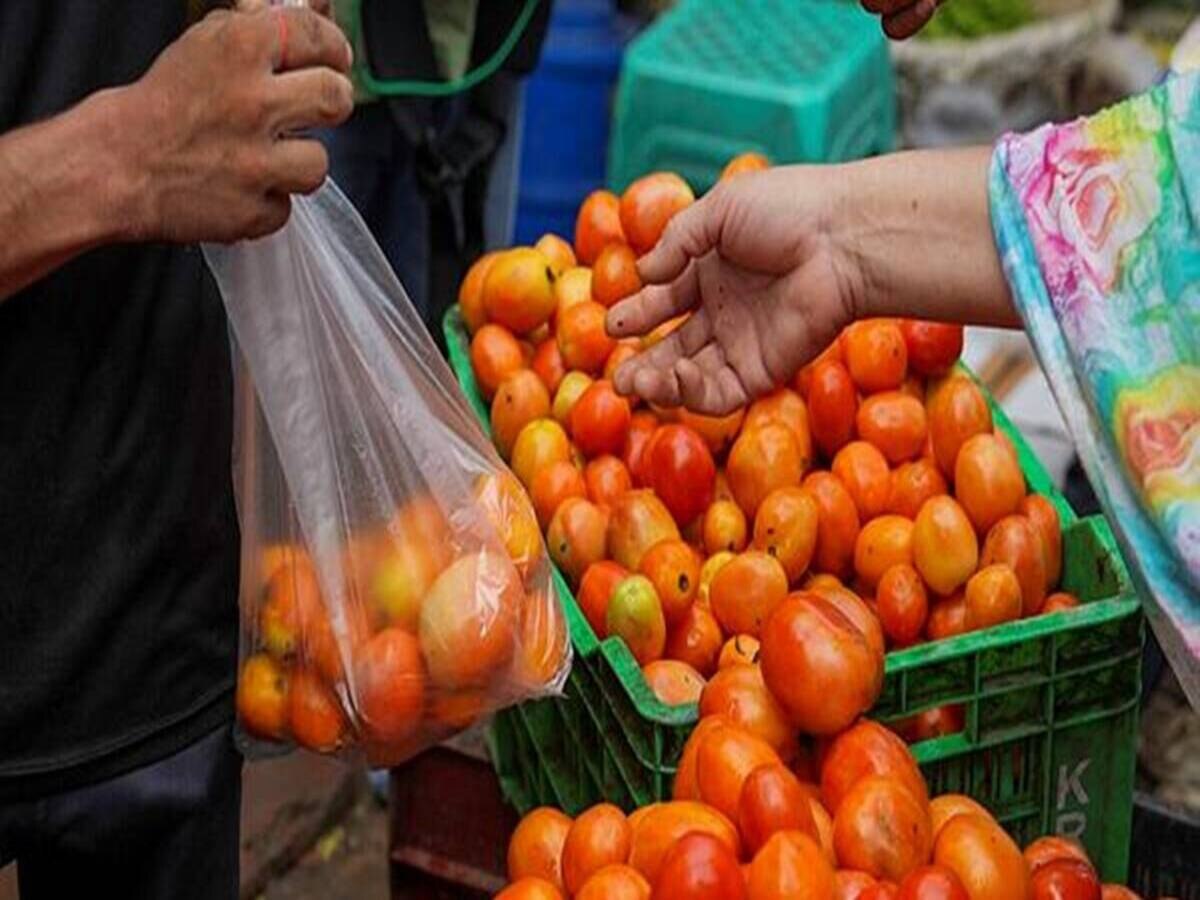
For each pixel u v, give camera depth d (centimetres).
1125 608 183
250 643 178
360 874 291
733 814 163
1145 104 146
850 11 372
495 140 304
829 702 170
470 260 319
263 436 173
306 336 171
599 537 203
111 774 179
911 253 165
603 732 186
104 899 195
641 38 363
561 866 167
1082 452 147
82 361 168
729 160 351
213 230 154
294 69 152
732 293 182
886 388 212
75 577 173
